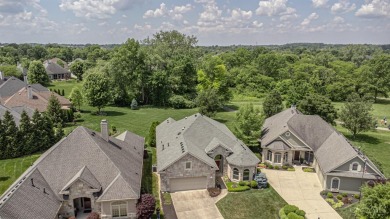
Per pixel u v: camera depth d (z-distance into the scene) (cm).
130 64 8688
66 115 6269
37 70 11025
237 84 11500
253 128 4672
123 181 2858
